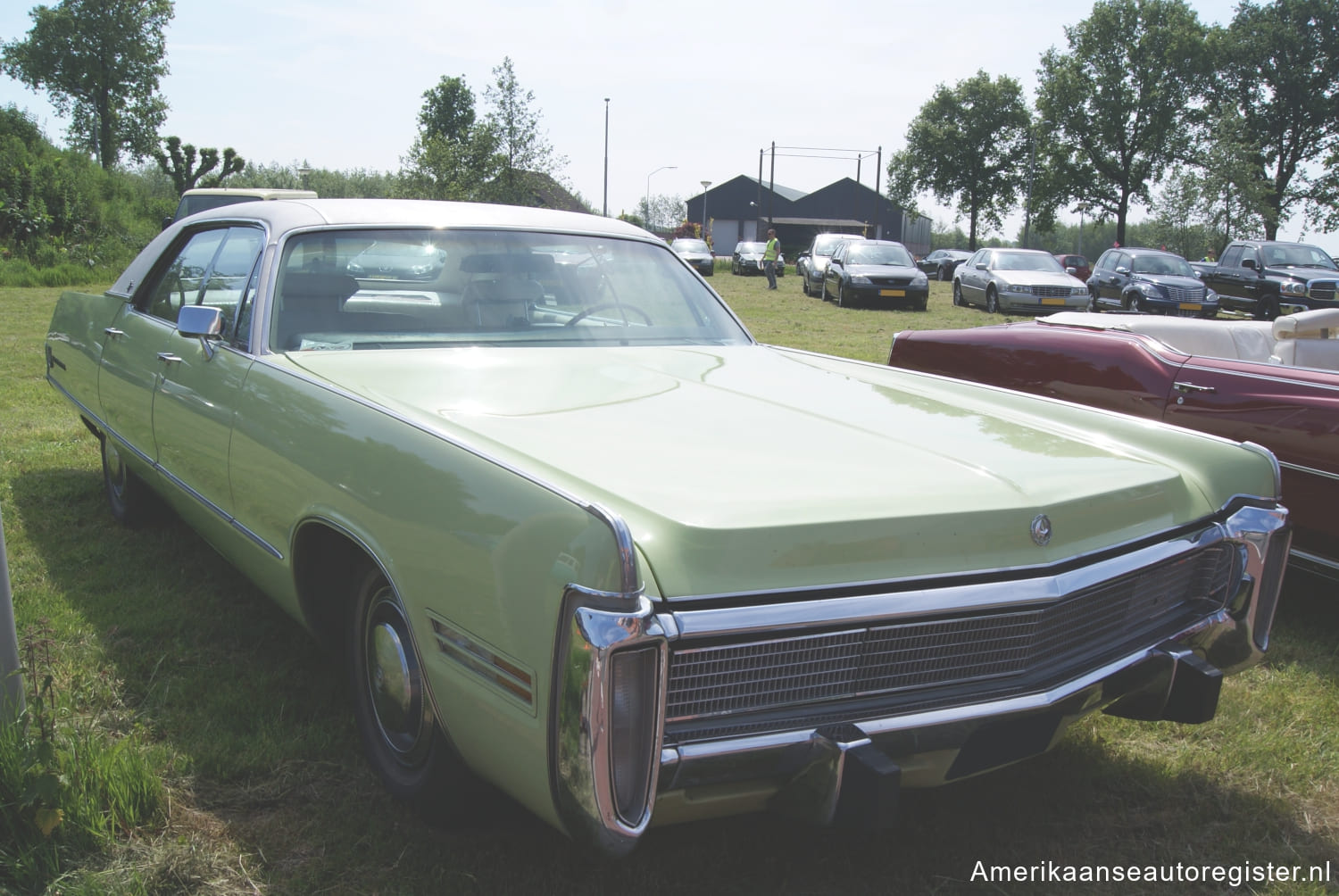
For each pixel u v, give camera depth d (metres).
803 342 11.84
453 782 2.06
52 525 4.23
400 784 2.20
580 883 2.05
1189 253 30.58
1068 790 2.53
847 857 2.20
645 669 1.54
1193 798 2.52
